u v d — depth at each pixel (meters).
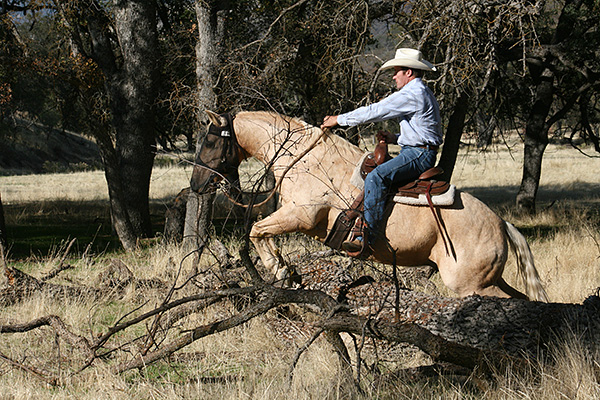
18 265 11.59
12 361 5.61
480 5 10.96
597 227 14.98
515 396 4.53
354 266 8.11
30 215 22.86
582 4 17.36
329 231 6.54
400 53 6.34
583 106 20.47
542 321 5.18
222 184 6.99
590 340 4.89
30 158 61.44
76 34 16.11
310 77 15.28
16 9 15.74
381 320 4.96
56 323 6.36
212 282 7.75
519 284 9.24
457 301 5.61
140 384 5.42
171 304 5.31
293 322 6.61
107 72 16.27
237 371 5.93
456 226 6.11
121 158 16.80
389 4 12.95
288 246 10.34
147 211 17.28
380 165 6.14
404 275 8.35
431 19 11.24
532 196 21.62
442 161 15.45
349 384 5.14
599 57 17.62
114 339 6.89
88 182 42.41
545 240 13.73
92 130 15.56
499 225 6.29
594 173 39.91
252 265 5.34
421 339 4.77
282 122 6.92
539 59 18.47
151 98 16.34
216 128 7.14
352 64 11.91
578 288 8.24
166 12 18.33
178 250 11.73
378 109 6.17
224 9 12.41
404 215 6.18
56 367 6.00
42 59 15.81
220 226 18.00
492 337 5.24
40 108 35.75
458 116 15.05
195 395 5.09
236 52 12.10
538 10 10.76
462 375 5.42
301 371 5.64
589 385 4.48
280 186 6.78
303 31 13.73
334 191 6.30
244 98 11.34
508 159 51.94
